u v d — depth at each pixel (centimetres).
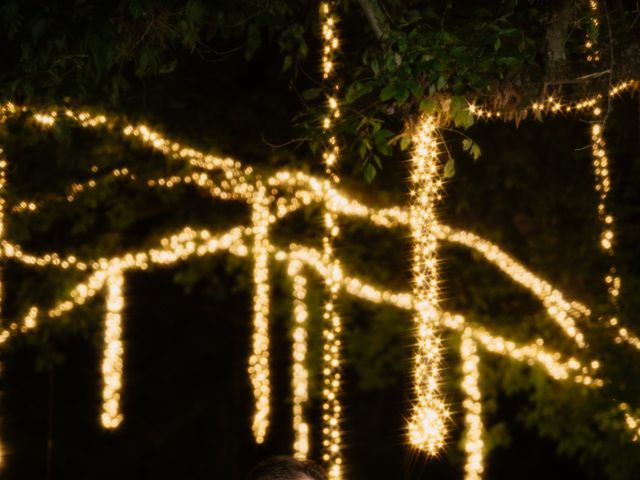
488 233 1107
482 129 1076
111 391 991
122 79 553
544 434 1065
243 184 995
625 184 1074
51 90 519
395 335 1142
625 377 942
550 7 471
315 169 1049
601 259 1030
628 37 470
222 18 555
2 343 1042
